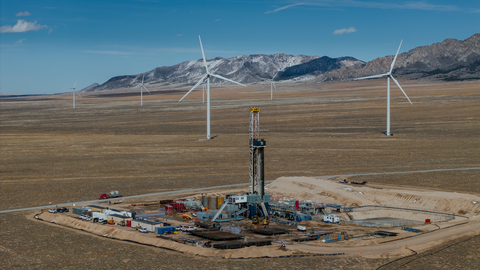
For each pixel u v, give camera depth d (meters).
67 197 113.12
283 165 149.00
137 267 68.12
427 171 135.50
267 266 67.69
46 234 83.94
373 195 109.56
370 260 70.31
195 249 74.06
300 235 82.44
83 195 115.25
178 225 88.38
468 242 77.44
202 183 127.06
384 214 99.00
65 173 143.00
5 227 88.19
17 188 122.62
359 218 96.50
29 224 90.25
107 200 110.25
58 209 99.12
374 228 87.62
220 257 71.25
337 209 100.38
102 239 81.19
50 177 137.25
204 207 102.12
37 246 77.56
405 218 96.44
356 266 68.12
